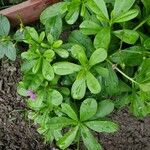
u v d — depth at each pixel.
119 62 0.34
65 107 0.35
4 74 0.46
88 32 0.33
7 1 0.44
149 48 0.34
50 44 0.35
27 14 0.41
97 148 0.35
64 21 0.38
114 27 0.36
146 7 0.35
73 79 0.36
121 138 0.46
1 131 0.46
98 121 0.35
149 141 0.46
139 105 0.35
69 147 0.46
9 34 0.42
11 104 0.46
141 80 0.33
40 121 0.38
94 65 0.34
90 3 0.33
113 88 0.35
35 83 0.35
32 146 0.46
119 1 0.32
